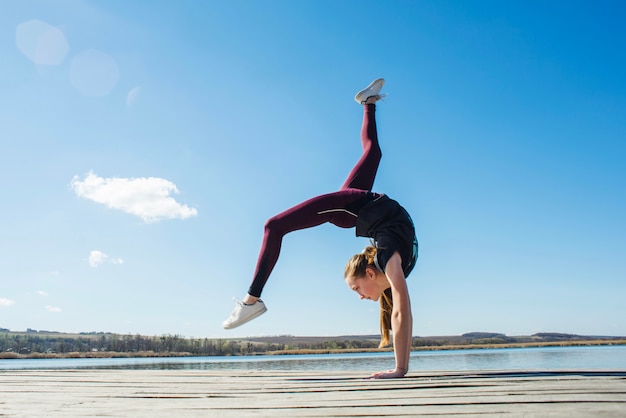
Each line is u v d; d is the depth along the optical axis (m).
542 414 1.55
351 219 3.48
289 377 3.52
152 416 1.68
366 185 4.00
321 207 3.43
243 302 3.43
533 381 2.66
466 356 55.25
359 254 3.32
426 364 31.17
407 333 2.98
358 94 4.47
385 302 3.35
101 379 3.55
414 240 3.30
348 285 3.41
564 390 2.21
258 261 3.43
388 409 1.74
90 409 1.90
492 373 3.28
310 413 1.68
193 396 2.35
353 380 3.03
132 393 2.52
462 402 1.87
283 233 3.47
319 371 4.10
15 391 2.68
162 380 3.41
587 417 1.48
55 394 2.51
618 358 34.28
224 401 2.12
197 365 35.84
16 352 73.38
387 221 3.27
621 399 1.89
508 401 1.87
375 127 4.41
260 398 2.19
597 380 2.68
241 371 4.25
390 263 3.04
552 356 44.28
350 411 1.71
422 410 1.70
